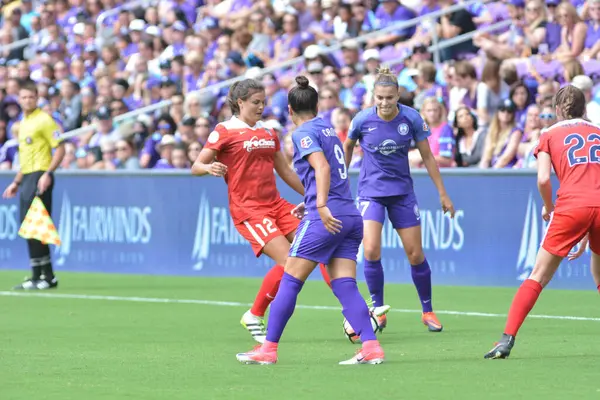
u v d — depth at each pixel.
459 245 44.06
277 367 23.98
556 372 22.91
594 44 49.94
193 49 63.03
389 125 30.42
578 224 24.44
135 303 39.75
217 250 49.56
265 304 28.95
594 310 35.91
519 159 45.56
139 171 51.19
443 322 33.50
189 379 22.36
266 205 28.69
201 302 39.97
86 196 52.72
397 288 43.66
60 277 50.28
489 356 25.11
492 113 48.94
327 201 23.83
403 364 24.28
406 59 53.41
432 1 58.88
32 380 22.41
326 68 54.62
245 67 61.22
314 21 62.88
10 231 54.47
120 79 63.28
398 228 31.12
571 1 53.56
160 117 55.56
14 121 61.72
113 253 52.00
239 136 28.20
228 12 66.50
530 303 25.02
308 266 24.14
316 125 23.95
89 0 73.44
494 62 49.25
